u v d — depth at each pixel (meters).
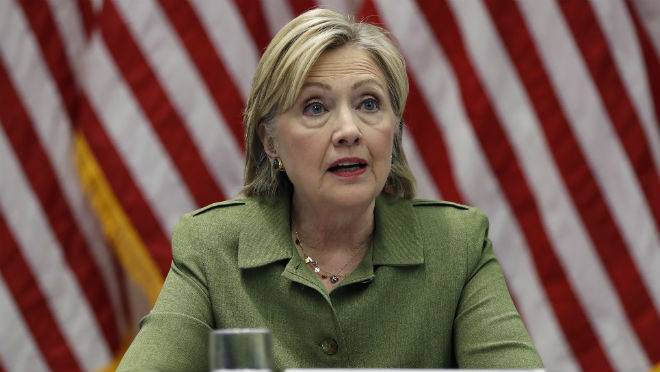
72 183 17.11
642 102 16.47
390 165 9.62
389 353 9.43
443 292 9.65
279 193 10.27
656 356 16.33
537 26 16.45
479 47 16.36
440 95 16.39
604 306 16.36
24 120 16.98
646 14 17.44
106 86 16.28
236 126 16.45
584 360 16.36
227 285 9.75
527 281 16.34
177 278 9.86
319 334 9.45
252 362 5.98
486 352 9.20
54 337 16.98
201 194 16.31
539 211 16.34
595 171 16.34
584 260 16.34
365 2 16.44
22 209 16.92
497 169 16.33
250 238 9.90
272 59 9.49
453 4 16.47
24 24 17.09
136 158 16.23
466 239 9.96
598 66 16.42
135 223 16.17
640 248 16.36
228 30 16.61
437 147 16.36
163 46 16.42
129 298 17.58
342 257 9.95
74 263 17.11
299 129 9.39
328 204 9.46
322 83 9.29
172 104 16.36
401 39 16.33
